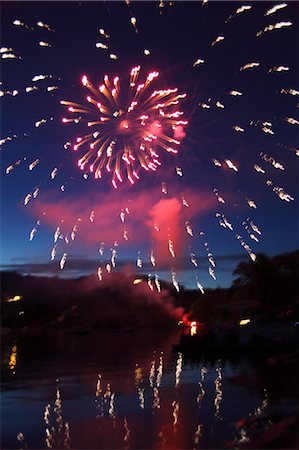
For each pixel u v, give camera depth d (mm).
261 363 20438
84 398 13938
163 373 18375
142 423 11039
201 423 10906
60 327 51938
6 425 11047
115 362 21938
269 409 12008
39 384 16344
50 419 11562
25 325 52750
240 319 30562
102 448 9242
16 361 22641
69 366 20734
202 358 22828
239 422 10625
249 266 35219
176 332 45938
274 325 26109
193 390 14852
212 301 37875
